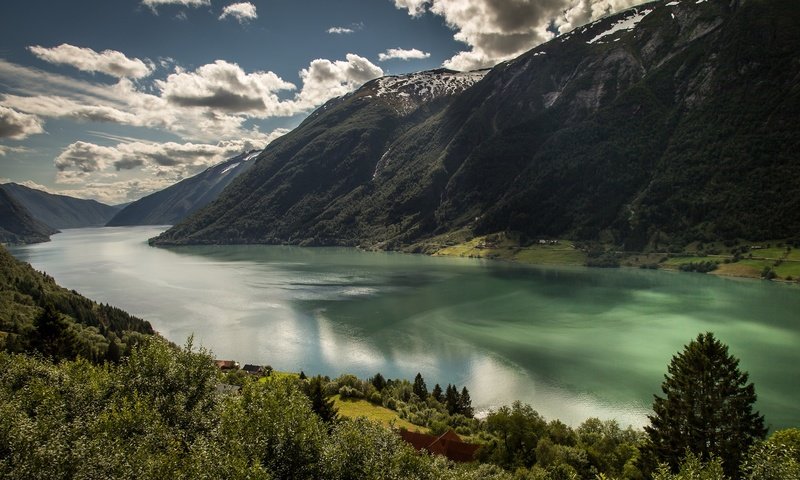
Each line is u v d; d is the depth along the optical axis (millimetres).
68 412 35938
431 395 82188
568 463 53969
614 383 89250
